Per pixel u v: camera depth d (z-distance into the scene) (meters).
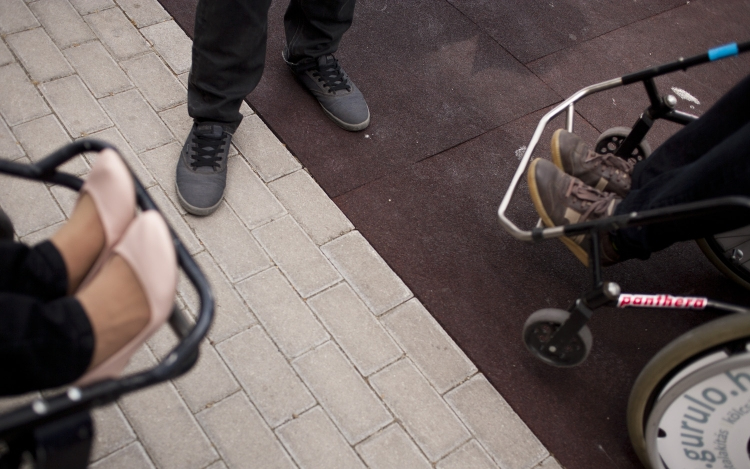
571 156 2.32
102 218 1.46
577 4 3.76
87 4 3.18
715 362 1.64
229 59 2.38
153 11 3.22
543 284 2.54
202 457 1.95
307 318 2.30
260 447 1.99
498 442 2.12
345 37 3.30
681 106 3.30
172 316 1.45
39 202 2.44
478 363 2.29
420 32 3.41
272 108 2.94
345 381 2.17
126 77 2.93
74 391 1.17
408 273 2.49
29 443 1.23
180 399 2.04
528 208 2.78
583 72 3.38
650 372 1.82
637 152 2.70
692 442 1.85
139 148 2.69
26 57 2.91
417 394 2.18
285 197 2.64
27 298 1.24
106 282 1.35
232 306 2.28
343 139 2.89
